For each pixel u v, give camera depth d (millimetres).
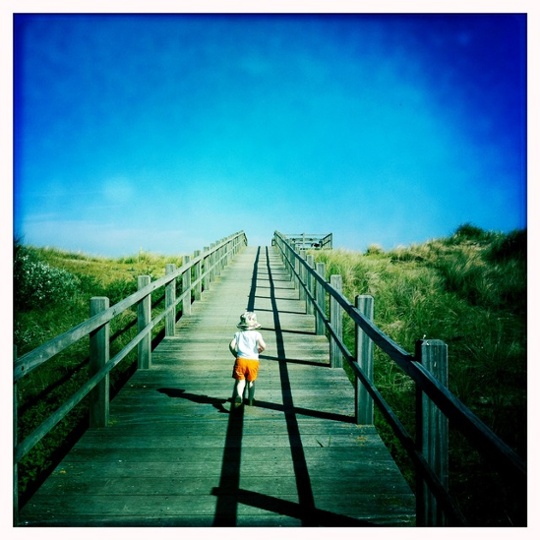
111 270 14047
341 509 2996
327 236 26047
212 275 13109
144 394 5043
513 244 12734
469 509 4020
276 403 4789
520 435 5160
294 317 8945
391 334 8367
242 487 3242
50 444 4730
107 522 2879
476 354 7316
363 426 4238
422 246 16734
